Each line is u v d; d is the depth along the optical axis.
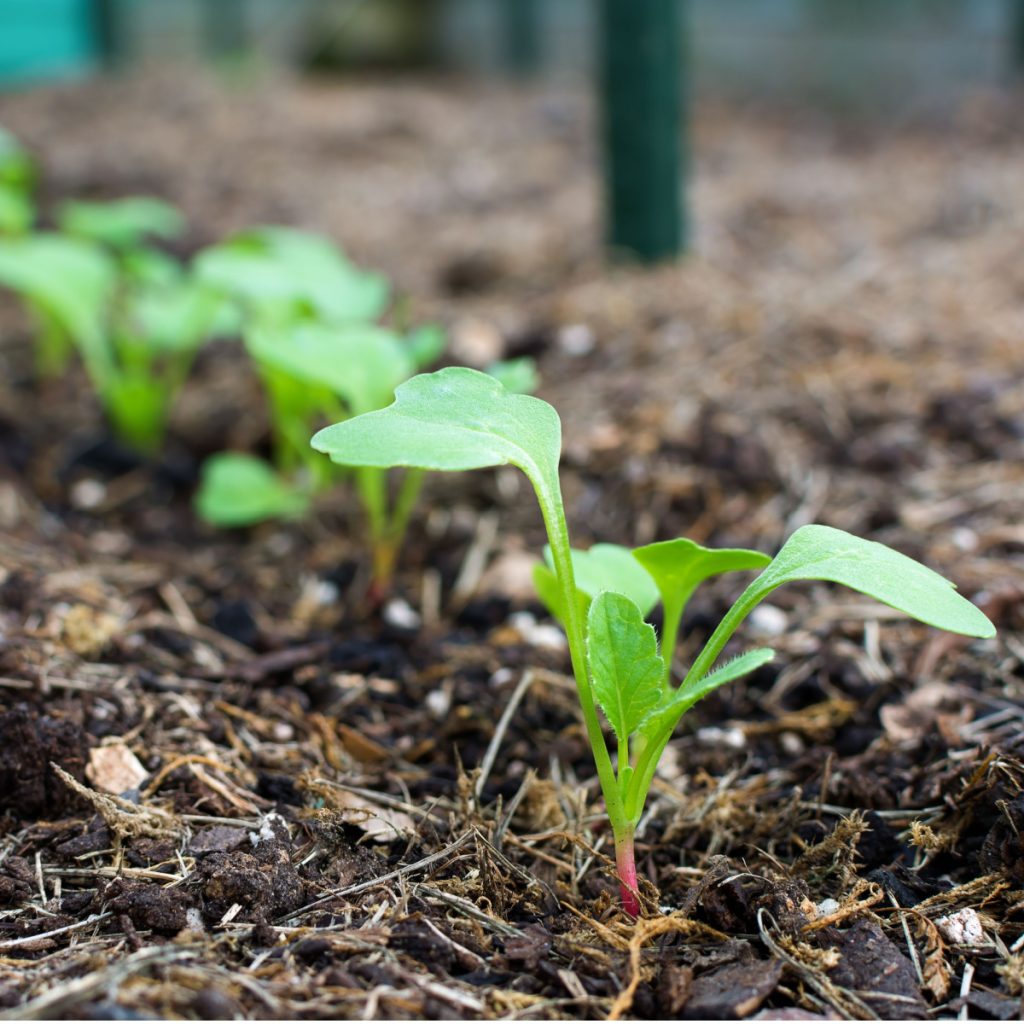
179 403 0.49
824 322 0.47
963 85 0.99
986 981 0.25
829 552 0.25
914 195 0.70
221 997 0.23
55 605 0.33
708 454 0.39
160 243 0.63
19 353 0.54
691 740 0.30
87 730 0.29
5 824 0.27
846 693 0.31
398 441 0.24
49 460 0.44
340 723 0.31
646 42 0.53
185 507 0.42
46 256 0.44
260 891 0.26
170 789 0.28
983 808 0.27
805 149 0.87
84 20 1.18
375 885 0.26
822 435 0.40
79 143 0.85
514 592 0.35
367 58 1.20
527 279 0.56
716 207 0.68
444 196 0.75
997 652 0.31
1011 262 0.55
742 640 0.32
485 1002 0.24
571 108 1.00
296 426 0.39
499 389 0.26
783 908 0.25
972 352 0.45
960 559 0.34
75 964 0.24
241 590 0.36
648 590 0.28
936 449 0.39
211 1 1.48
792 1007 0.24
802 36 1.05
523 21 1.19
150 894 0.25
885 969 0.25
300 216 0.70
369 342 0.34
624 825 0.26
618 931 0.25
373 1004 0.24
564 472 0.39
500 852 0.27
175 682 0.31
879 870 0.26
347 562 0.37
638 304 0.51
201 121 0.93
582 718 0.31
